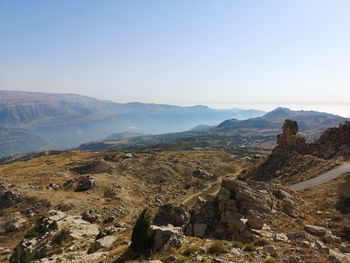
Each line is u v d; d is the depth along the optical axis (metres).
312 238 29.08
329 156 72.06
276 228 30.92
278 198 37.62
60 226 60.53
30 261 37.19
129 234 45.66
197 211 34.94
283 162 76.12
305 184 56.62
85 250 44.47
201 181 114.56
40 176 111.44
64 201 80.19
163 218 38.16
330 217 36.78
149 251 29.84
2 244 62.31
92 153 176.50
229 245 26.66
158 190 102.75
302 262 23.56
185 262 23.09
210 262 23.05
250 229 29.89
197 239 29.06
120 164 130.50
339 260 24.12
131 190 97.50
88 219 69.62
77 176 110.56
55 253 48.31
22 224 69.38
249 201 33.44
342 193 43.50
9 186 91.62
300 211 36.47
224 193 33.69
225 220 31.62
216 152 189.12
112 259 31.58
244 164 144.88
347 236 31.67
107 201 83.94
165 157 148.75
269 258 23.30
